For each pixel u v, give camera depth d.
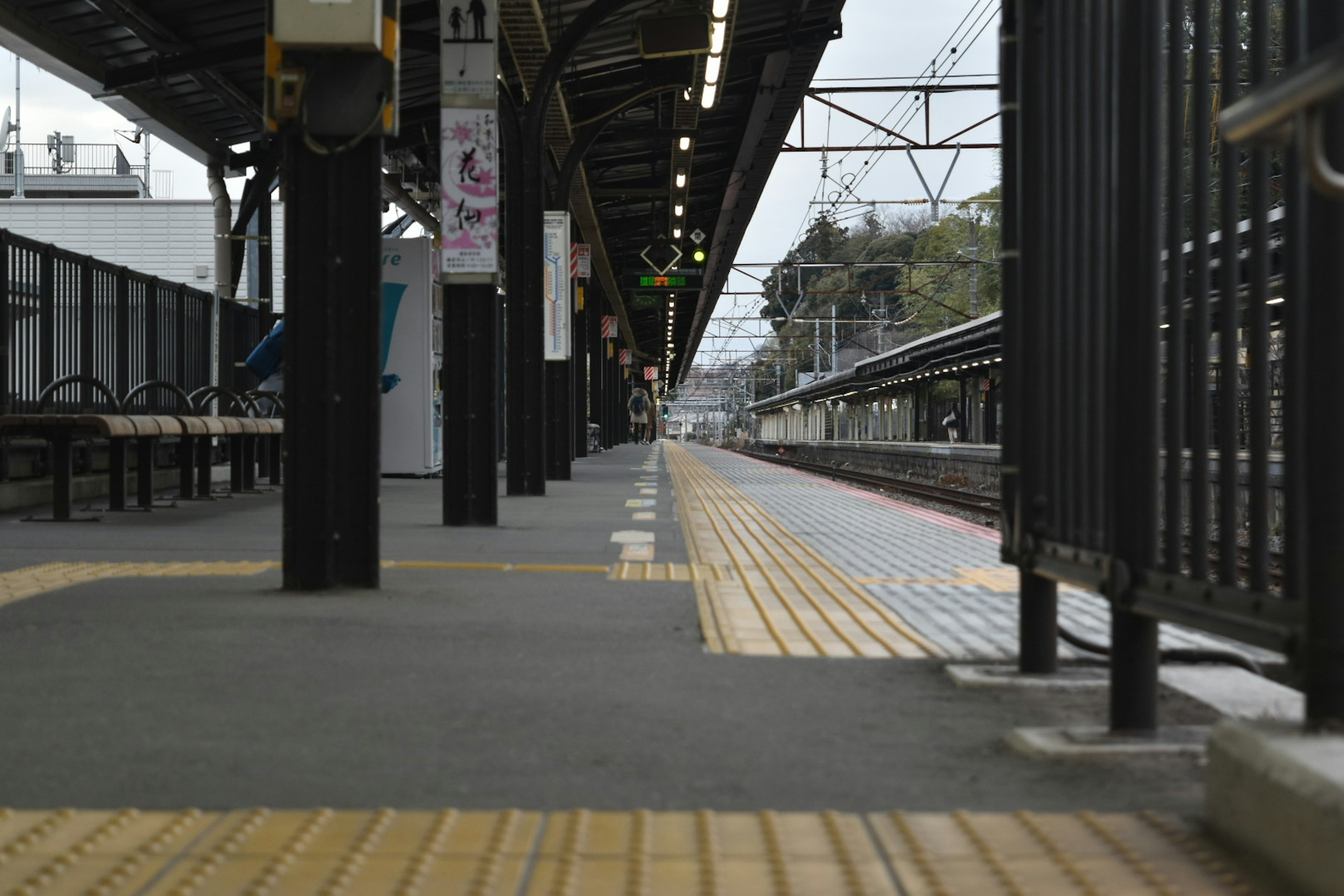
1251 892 2.51
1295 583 3.15
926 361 43.34
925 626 6.32
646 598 7.02
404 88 22.45
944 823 2.97
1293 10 3.15
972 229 37.47
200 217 40.31
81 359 14.74
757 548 10.75
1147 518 3.82
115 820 2.95
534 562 9.05
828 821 2.99
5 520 12.11
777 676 4.86
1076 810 3.12
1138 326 3.84
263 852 2.74
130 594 6.82
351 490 7.19
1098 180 4.33
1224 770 2.83
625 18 19.30
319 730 3.87
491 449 12.58
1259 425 3.35
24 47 16.61
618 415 64.94
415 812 3.04
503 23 16.53
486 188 12.79
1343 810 2.33
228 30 17.98
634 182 35.69
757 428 123.31
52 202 40.00
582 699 4.38
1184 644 5.96
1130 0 3.86
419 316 21.66
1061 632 5.29
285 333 7.12
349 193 7.21
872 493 21.00
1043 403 4.84
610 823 2.96
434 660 5.05
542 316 18.31
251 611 6.24
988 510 21.56
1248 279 3.50
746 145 29.39
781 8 20.61
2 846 2.76
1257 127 2.53
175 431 13.37
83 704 4.21
